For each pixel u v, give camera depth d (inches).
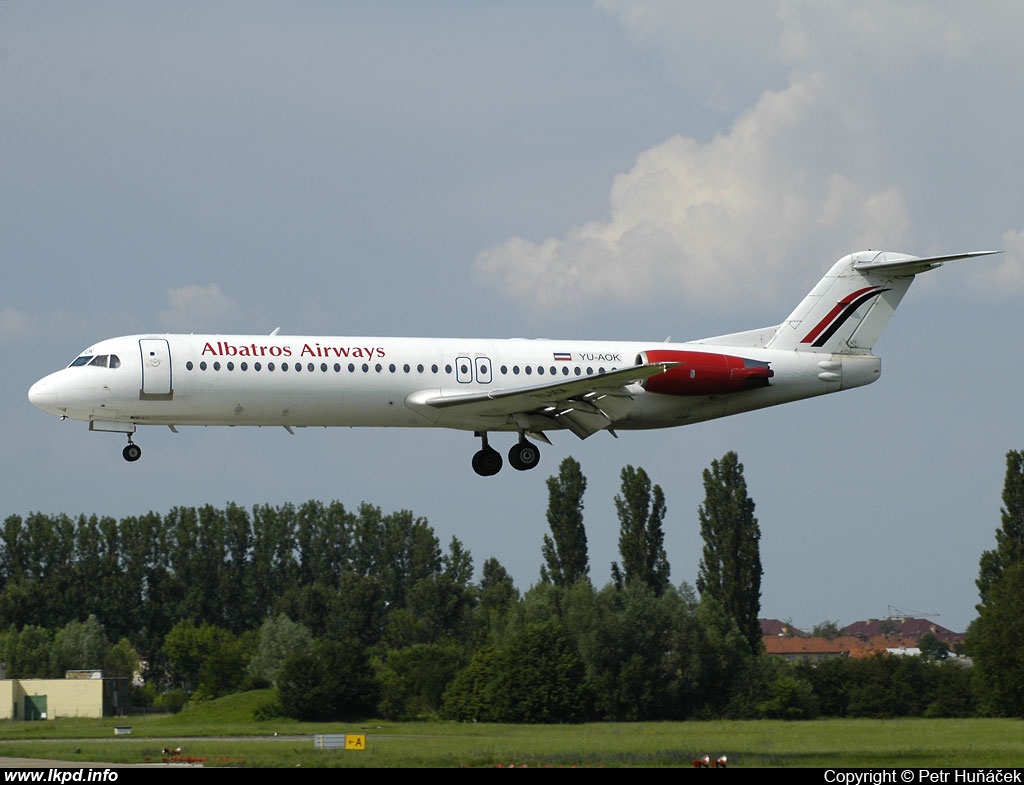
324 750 3735.2
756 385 5383.9
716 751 3644.2
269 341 4909.0
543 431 5270.7
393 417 5044.3
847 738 4286.4
